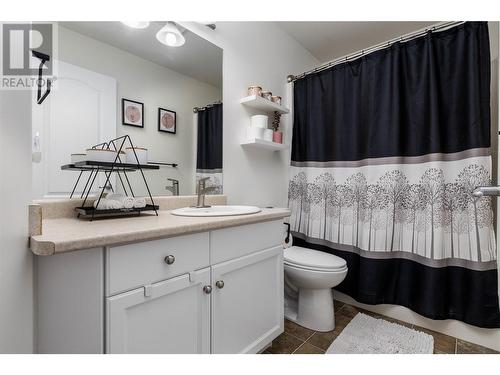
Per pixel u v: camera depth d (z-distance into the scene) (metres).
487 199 1.48
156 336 0.87
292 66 2.42
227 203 1.80
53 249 0.62
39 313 0.74
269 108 2.07
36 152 1.04
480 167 1.49
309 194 2.21
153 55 1.44
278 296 1.42
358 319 1.84
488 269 1.49
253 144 1.90
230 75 1.83
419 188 1.70
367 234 1.85
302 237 2.26
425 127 1.67
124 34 1.33
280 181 2.31
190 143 1.61
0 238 0.65
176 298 0.93
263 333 1.32
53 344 0.74
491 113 1.66
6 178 0.66
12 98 0.67
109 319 0.74
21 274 0.69
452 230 1.60
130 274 0.79
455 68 1.59
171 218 1.10
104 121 1.25
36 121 1.04
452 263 1.60
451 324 1.63
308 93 2.23
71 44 1.14
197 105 1.65
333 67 2.09
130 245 0.79
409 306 1.73
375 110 1.84
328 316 1.69
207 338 1.03
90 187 1.19
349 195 2.00
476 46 1.51
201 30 1.65
